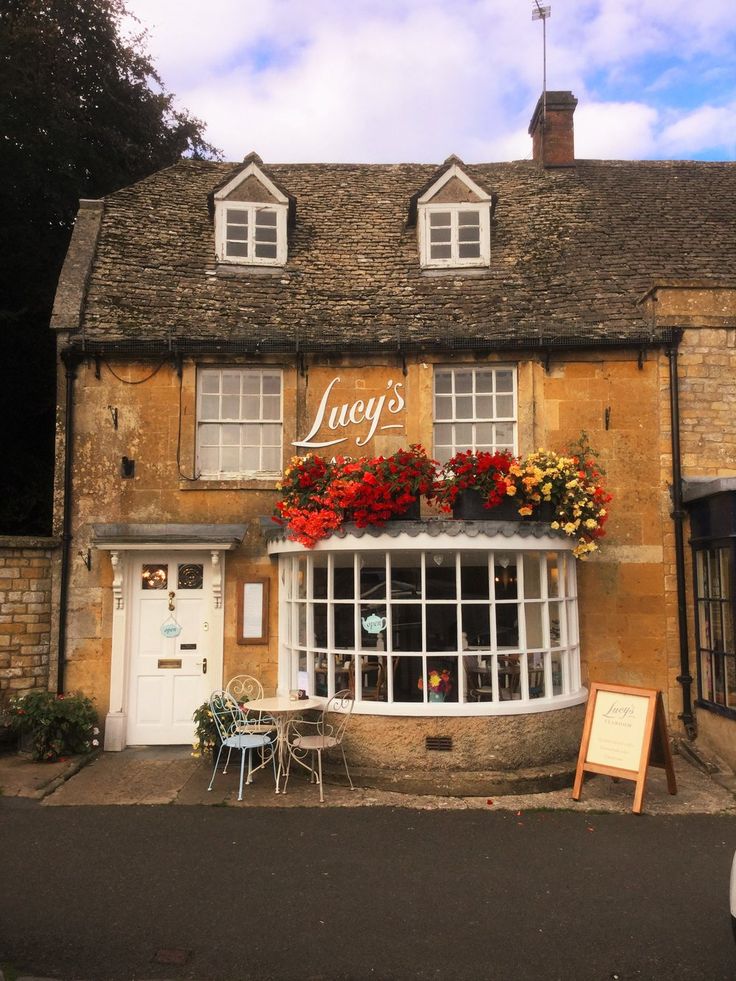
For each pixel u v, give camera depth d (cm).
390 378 936
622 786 731
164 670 877
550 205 1170
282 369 940
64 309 923
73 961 404
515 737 744
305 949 418
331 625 780
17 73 1220
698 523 858
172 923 446
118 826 611
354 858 548
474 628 762
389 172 1278
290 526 778
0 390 1323
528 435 913
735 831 613
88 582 880
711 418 911
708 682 837
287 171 1268
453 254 1063
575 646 825
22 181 1256
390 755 737
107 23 1429
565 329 930
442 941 429
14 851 557
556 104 1273
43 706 800
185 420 914
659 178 1238
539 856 556
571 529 771
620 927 446
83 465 902
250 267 1045
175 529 880
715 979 393
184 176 1203
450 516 845
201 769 778
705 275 1004
